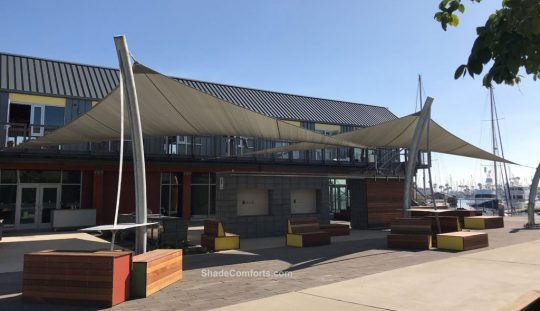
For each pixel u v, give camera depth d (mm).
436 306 6324
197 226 21828
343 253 12281
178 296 7051
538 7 2746
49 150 20156
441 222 15938
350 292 7258
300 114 30656
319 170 28797
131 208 22141
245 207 17016
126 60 8898
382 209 21203
